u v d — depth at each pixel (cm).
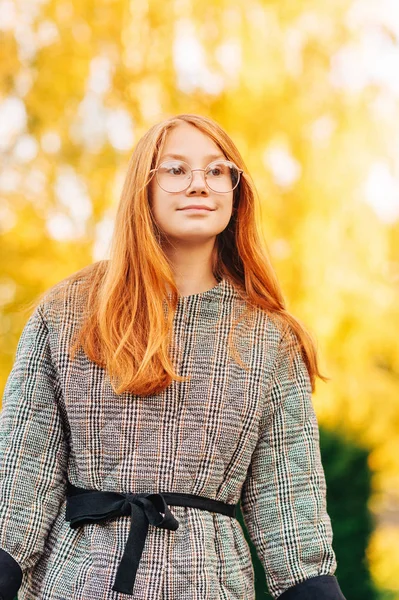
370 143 512
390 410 507
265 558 221
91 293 228
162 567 205
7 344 486
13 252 488
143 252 224
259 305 235
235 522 221
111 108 505
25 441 217
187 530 209
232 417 219
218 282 237
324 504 226
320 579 216
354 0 523
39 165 498
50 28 508
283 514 221
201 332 225
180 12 511
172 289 225
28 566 212
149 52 510
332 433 375
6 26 506
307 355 238
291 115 506
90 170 496
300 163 511
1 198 493
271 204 504
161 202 224
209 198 224
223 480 219
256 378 224
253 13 513
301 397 230
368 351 506
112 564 205
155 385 213
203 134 228
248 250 238
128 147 500
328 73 518
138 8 512
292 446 226
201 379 220
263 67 505
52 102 501
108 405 215
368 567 370
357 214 506
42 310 227
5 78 503
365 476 371
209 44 510
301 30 516
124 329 219
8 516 211
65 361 219
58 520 218
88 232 495
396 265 529
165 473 212
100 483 213
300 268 503
